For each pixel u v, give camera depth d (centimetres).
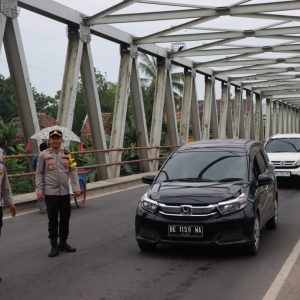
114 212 1170
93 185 1612
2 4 1272
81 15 1622
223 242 689
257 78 3144
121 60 1964
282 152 1667
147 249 757
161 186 759
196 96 2619
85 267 682
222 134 3075
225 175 782
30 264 704
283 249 773
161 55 2205
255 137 3903
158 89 2247
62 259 729
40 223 1043
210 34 1958
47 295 564
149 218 713
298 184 1633
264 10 1627
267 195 848
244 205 706
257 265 679
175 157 846
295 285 589
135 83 2022
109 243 832
